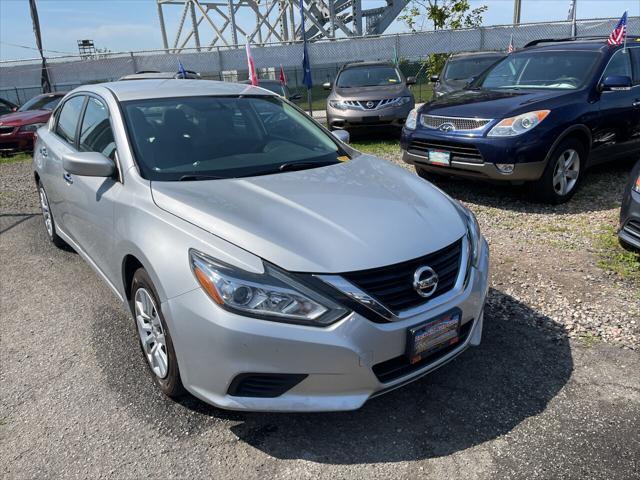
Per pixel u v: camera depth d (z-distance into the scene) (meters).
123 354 3.23
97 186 3.23
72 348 3.32
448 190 6.56
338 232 2.42
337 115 10.73
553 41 7.82
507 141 5.42
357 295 2.23
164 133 3.23
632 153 6.81
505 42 16.34
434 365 2.52
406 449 2.40
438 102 6.56
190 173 2.98
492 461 2.32
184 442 2.47
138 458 2.39
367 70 11.88
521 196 6.23
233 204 2.60
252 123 3.61
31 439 2.52
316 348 2.17
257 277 2.21
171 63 16.66
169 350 2.49
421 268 2.38
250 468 2.31
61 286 4.27
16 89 18.09
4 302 4.02
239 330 2.16
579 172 5.98
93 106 3.73
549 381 2.86
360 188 2.92
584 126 5.77
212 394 2.31
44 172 4.45
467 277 2.65
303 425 2.57
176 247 2.40
